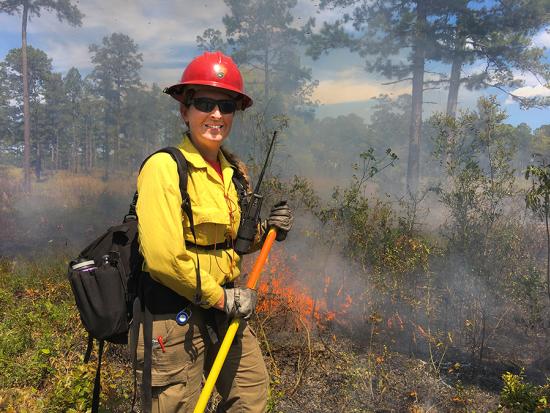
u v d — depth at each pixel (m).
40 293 5.73
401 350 4.18
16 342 3.92
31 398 2.99
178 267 1.85
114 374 3.24
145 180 1.91
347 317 4.73
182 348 2.03
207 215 1.99
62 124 58.72
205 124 2.08
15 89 57.25
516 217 5.67
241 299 2.00
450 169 5.36
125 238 2.10
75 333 4.12
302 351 4.00
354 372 3.63
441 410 3.24
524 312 4.54
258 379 2.26
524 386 2.77
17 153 57.72
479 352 4.16
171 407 2.04
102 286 2.00
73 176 42.47
